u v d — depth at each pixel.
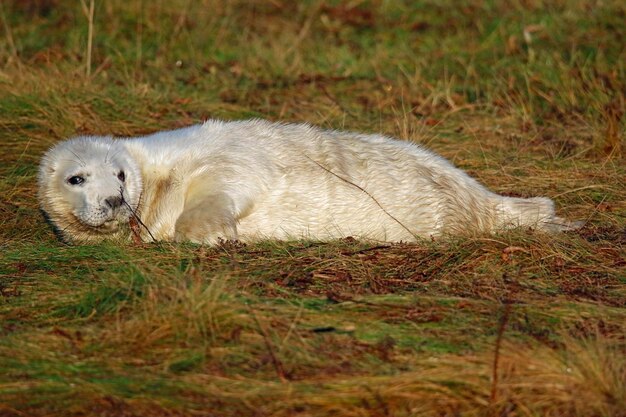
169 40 45.25
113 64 41.28
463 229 26.02
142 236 25.39
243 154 25.48
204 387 16.42
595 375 16.14
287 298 20.08
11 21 46.59
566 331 18.20
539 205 26.83
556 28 45.34
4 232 26.58
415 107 37.41
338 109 36.84
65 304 19.95
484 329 18.61
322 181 25.62
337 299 20.02
